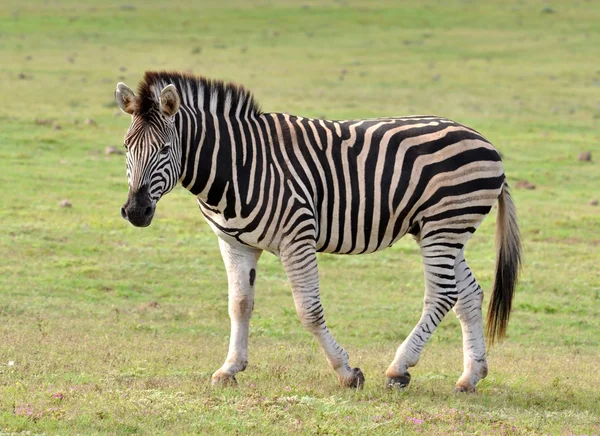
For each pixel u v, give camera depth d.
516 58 124.19
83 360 23.81
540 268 42.25
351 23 153.25
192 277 38.50
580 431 19.55
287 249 21.28
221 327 31.28
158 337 28.58
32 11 154.62
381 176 21.84
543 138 75.44
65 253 40.69
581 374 26.00
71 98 83.25
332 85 99.25
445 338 32.25
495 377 24.92
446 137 22.27
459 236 22.39
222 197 21.17
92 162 60.12
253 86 95.19
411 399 21.50
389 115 81.12
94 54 116.44
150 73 20.80
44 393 19.80
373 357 27.11
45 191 51.72
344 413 19.67
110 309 32.88
